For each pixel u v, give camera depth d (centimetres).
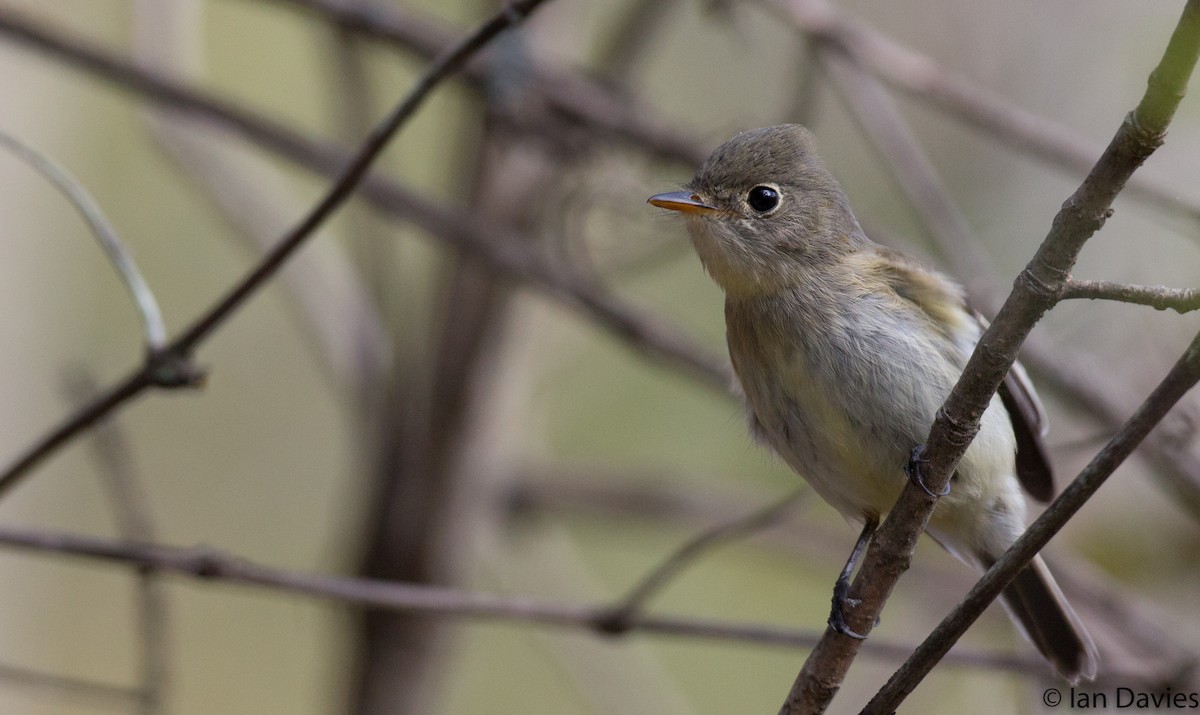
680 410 1427
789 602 1445
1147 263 1017
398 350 1109
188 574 742
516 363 1163
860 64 957
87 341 1394
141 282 677
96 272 1419
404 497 1112
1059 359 916
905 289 718
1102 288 477
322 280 1095
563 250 1020
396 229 1220
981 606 484
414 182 1475
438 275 1159
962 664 771
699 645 1436
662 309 1367
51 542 738
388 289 1108
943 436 516
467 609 780
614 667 1175
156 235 1458
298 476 1495
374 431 1112
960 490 697
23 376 1170
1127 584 1054
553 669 1484
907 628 1120
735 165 749
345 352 1092
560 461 1274
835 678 562
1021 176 1216
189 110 970
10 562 1245
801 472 733
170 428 1480
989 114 940
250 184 1117
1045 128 931
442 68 632
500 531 1160
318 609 1523
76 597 1380
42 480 1305
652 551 1466
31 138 1209
